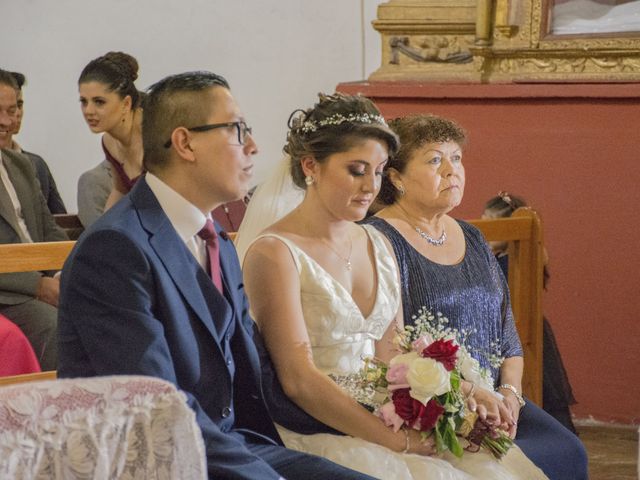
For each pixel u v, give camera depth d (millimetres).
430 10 6578
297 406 3248
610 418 6184
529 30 6258
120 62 5367
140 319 2605
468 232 3912
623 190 6078
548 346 5086
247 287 3303
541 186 6250
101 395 1987
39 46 8945
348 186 3287
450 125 3770
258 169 8633
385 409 3195
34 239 5285
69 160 9094
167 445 2023
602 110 6102
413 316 3564
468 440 3336
